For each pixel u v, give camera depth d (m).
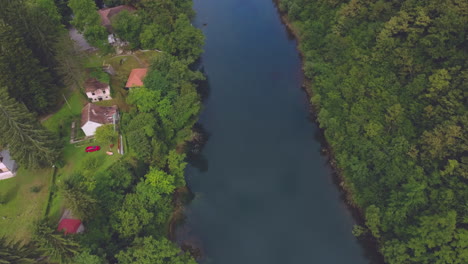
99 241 68.12
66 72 91.94
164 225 79.31
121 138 88.56
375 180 81.00
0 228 71.38
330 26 118.31
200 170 94.88
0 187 78.19
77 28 108.00
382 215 74.56
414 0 95.75
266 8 157.25
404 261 67.62
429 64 87.50
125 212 71.81
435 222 65.25
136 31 112.75
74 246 61.41
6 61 78.19
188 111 95.44
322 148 98.44
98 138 83.94
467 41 83.94
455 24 83.75
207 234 81.25
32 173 80.62
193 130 104.31
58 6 123.00
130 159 85.12
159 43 112.31
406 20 93.94
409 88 86.25
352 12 110.19
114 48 115.44
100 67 106.38
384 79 92.69
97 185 74.19
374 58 96.88
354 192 83.75
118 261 65.25
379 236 74.06
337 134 90.50
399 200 73.12
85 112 89.19
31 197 76.56
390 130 84.81
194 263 67.12
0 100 66.38
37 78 84.56
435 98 81.25
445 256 62.84
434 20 88.38
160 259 63.69
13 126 68.50
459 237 63.16
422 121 81.50
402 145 79.88
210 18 152.12
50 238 57.75
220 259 77.19
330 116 95.69
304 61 122.75
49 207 74.56
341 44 106.00
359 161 84.06
